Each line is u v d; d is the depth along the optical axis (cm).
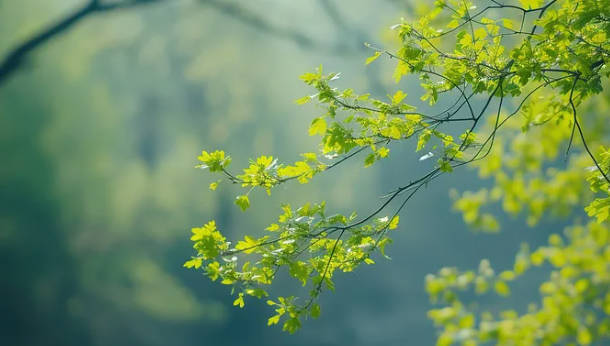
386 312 4350
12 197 3344
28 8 2980
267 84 3781
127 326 3503
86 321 3409
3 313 3294
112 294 3503
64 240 3428
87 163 3522
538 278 3397
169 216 3859
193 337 3688
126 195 3638
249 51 3456
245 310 3884
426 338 4134
